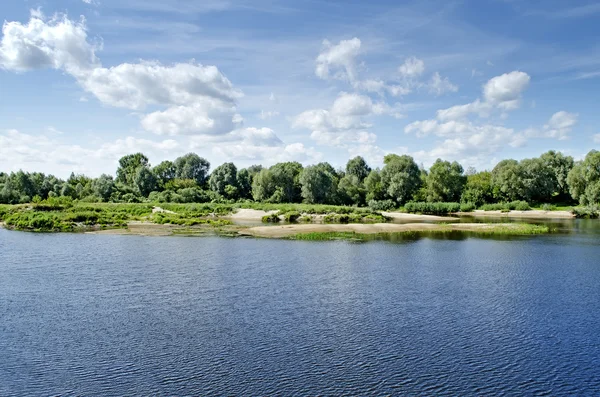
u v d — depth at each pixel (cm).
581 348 2131
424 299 2927
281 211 9594
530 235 6519
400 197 12612
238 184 14625
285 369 1898
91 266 3941
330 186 12875
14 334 2286
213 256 4506
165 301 2855
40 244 5319
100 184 12319
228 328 2372
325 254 4678
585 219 9788
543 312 2661
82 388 1748
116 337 2247
